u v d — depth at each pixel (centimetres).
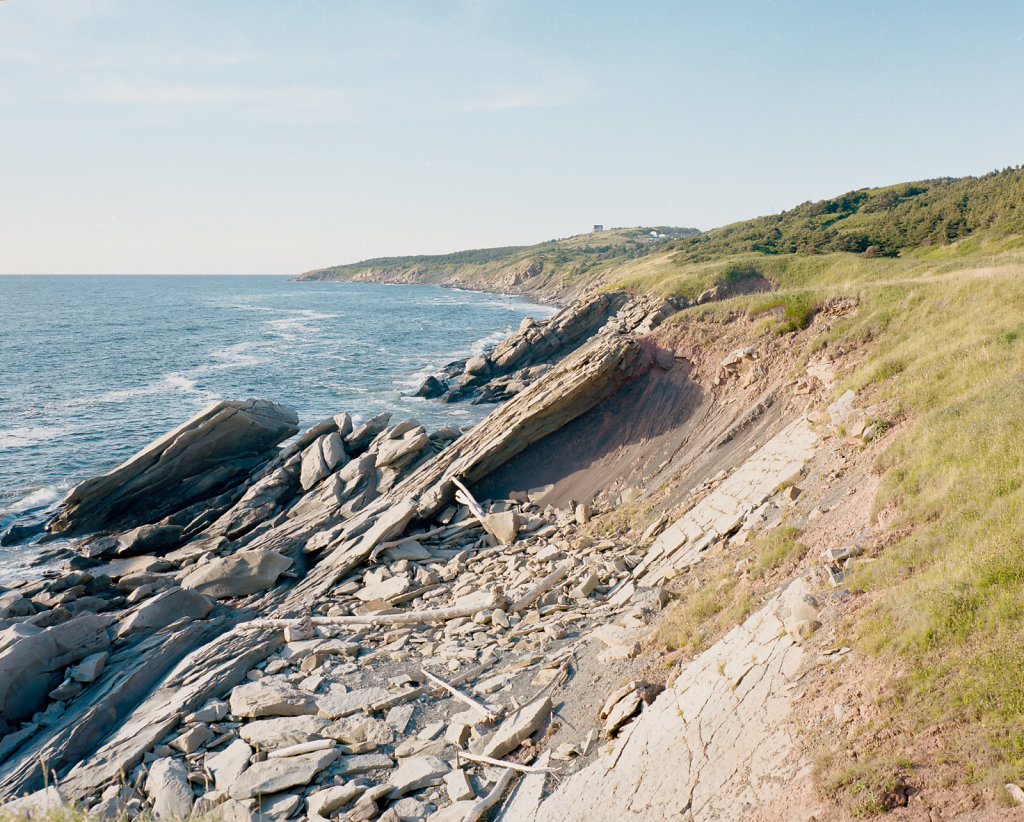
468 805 935
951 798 542
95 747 1234
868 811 563
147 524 2758
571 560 1862
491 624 1593
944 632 715
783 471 1691
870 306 2309
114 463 3588
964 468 1070
